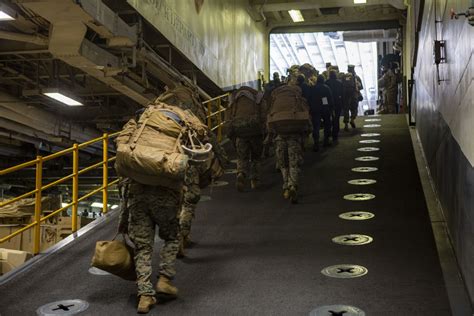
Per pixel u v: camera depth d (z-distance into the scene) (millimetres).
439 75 6758
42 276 5266
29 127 14727
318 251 5711
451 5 5250
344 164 10102
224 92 17844
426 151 9172
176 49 13328
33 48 9617
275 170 10305
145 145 4332
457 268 4945
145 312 4320
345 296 4480
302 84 11438
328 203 7703
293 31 23578
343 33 27359
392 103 20047
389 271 5020
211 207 7844
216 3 17156
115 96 14133
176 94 5262
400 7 19406
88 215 22609
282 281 4898
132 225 4461
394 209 7188
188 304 4480
